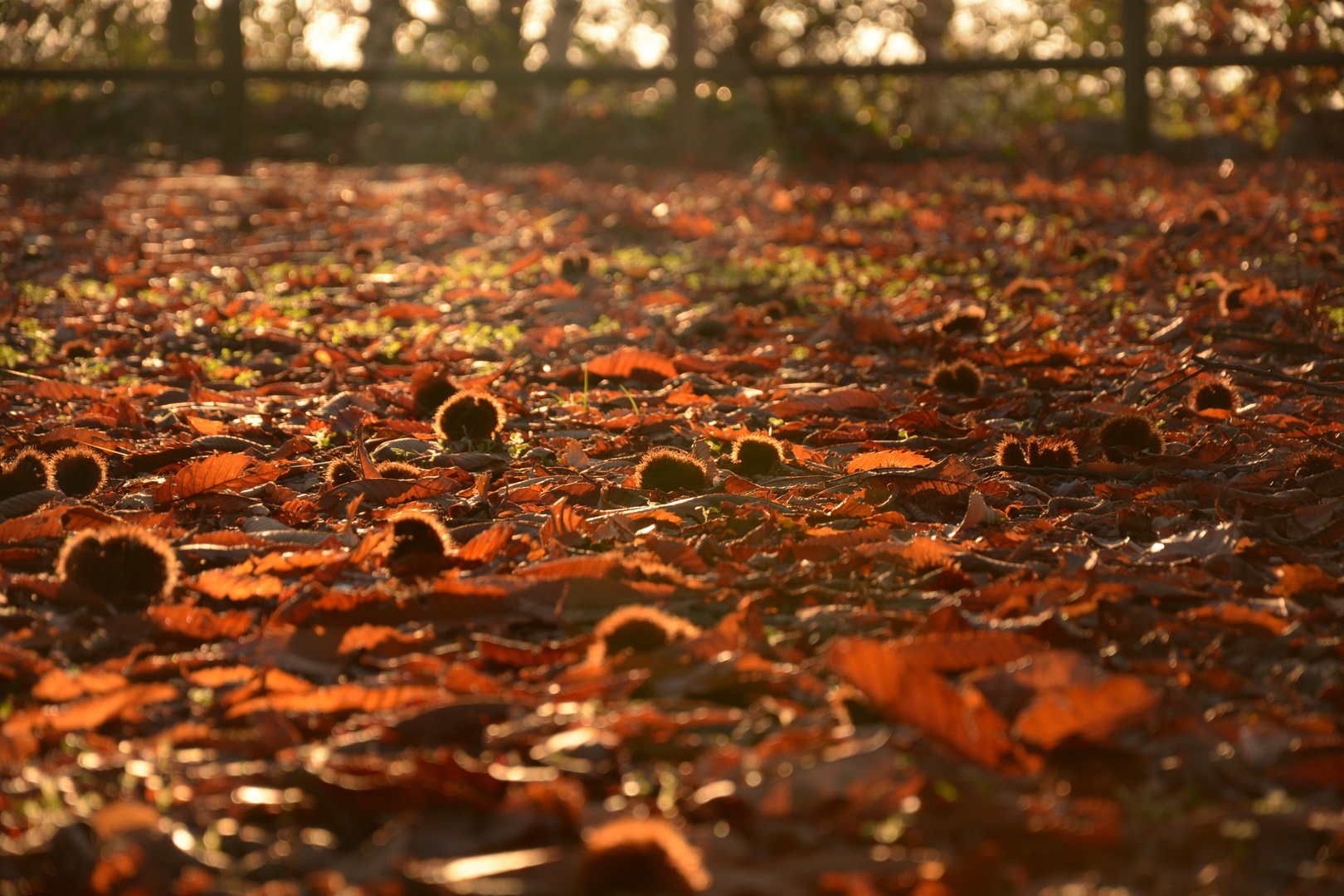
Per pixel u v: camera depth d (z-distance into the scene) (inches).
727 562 121.6
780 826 71.3
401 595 108.0
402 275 337.4
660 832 65.3
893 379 221.9
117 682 91.8
